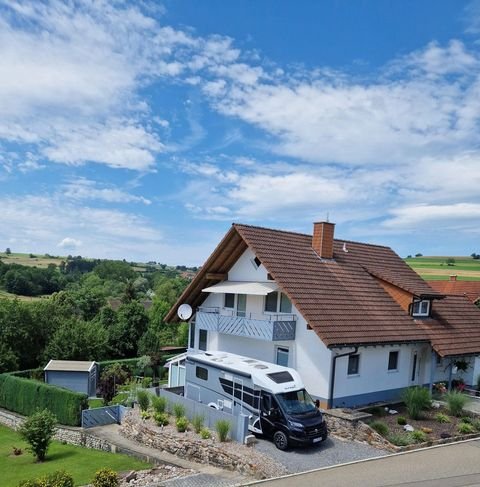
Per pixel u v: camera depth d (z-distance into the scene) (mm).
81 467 23172
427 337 30562
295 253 31797
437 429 23734
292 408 21953
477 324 36062
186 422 24359
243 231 30766
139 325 53438
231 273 34469
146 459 23422
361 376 27734
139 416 27344
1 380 36781
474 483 16562
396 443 21375
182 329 60906
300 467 19094
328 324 26453
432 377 30703
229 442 22094
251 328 29156
